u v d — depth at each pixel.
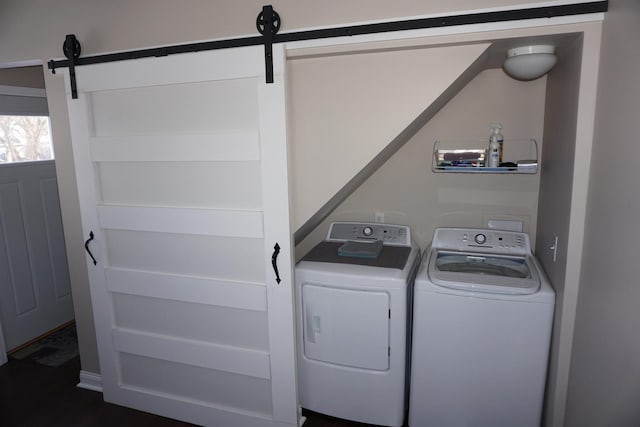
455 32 1.64
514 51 1.77
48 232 3.25
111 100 2.12
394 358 2.05
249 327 2.11
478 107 2.35
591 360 1.47
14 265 3.02
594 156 1.53
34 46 2.22
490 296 1.85
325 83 1.86
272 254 1.96
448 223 2.53
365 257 2.26
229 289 2.06
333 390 2.18
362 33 1.71
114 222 2.21
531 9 1.54
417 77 1.76
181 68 1.94
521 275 2.10
